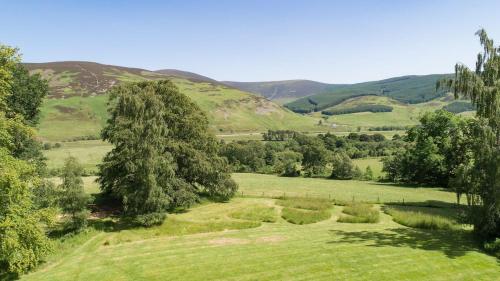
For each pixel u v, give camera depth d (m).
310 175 99.50
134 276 26.95
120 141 46.97
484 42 33.22
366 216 45.72
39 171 44.31
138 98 44.91
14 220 25.70
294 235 37.81
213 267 28.16
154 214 41.31
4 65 28.11
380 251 30.53
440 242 33.25
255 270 27.17
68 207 37.84
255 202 56.97
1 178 24.78
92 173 84.81
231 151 115.38
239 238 37.12
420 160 77.06
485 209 32.00
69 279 26.69
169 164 45.69
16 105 45.31
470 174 33.50
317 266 27.47
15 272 27.84
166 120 52.72
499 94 31.36
